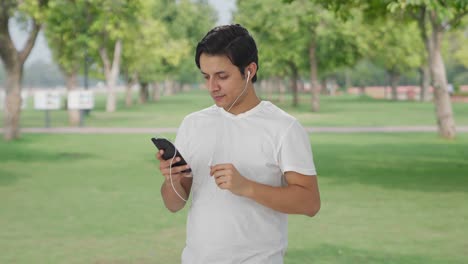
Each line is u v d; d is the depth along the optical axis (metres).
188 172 2.63
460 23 22.11
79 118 32.12
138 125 31.59
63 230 8.41
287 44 41.75
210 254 2.61
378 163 15.85
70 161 16.69
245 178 2.46
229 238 2.60
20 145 21.14
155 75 61.62
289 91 132.88
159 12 72.75
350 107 53.66
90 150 19.50
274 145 2.59
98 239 7.87
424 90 72.88
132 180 13.21
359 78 120.50
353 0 17.69
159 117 38.97
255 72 2.62
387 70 76.88
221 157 2.64
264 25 41.03
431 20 22.27
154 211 9.75
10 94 23.14
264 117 2.64
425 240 7.77
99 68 47.44
